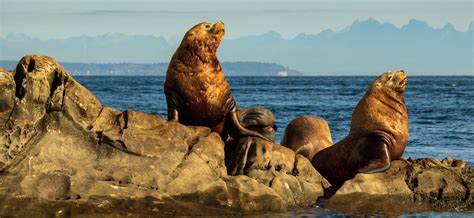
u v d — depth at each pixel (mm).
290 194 30172
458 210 30969
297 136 38375
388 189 31094
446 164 33344
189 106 31891
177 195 27312
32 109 27688
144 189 26828
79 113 28500
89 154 27688
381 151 32719
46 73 28109
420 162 32781
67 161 27078
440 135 63125
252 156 30781
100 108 29172
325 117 82250
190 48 31625
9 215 25391
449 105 114000
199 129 30000
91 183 26281
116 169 27188
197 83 31609
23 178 25953
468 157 48031
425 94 166875
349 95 155875
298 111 94375
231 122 32438
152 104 102188
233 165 30828
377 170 31828
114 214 26094
